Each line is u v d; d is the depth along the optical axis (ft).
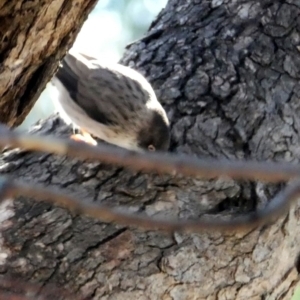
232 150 20.26
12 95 15.98
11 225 17.10
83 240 16.96
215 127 20.77
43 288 15.84
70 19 15.19
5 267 16.26
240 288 17.51
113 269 16.65
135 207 17.99
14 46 14.74
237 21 24.25
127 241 17.06
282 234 18.48
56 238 16.92
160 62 23.71
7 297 10.96
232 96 21.57
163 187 18.44
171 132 20.90
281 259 18.56
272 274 18.24
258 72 22.52
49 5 14.37
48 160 19.19
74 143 7.71
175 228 7.90
